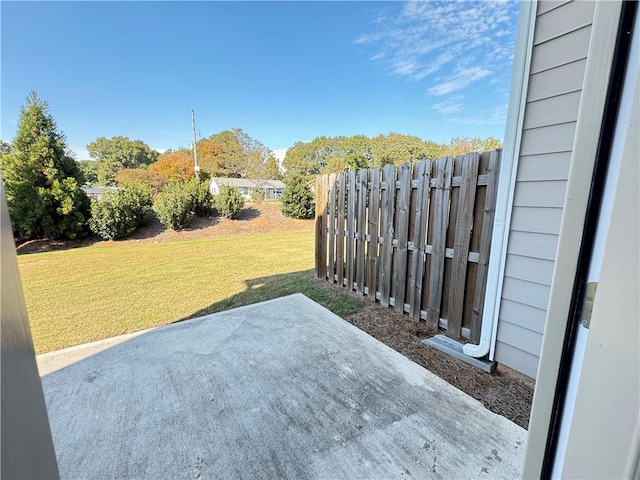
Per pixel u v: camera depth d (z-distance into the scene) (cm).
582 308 50
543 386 59
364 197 352
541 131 179
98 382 191
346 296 368
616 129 44
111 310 343
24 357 46
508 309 204
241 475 127
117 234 939
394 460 134
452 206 254
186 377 196
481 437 147
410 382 191
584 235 50
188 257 654
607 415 46
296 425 155
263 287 419
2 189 43
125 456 137
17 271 46
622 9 43
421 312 289
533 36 177
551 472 58
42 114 880
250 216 1252
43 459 49
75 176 941
